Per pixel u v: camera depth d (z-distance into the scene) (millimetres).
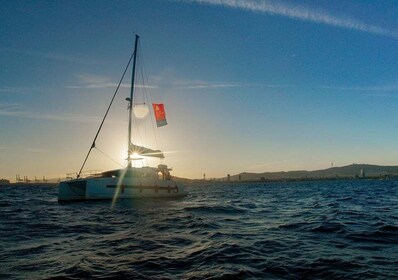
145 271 6625
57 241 10086
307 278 6184
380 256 7762
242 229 12281
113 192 24562
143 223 13969
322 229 11828
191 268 6855
